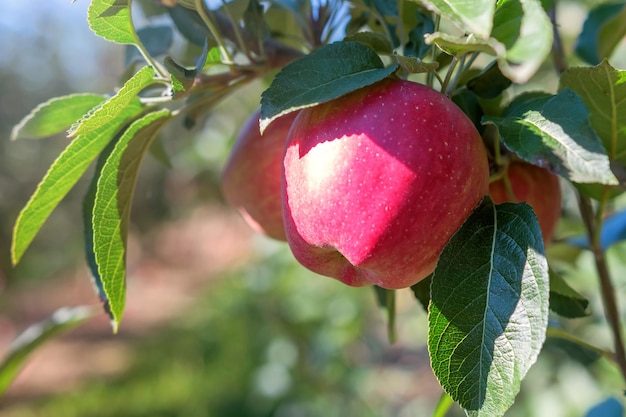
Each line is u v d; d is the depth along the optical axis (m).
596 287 0.71
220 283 2.00
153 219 3.83
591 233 0.42
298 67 0.32
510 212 0.32
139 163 0.38
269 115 0.31
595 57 0.51
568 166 0.29
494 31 0.28
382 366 1.40
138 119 0.37
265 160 0.42
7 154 3.55
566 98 0.30
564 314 0.40
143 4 0.49
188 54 0.52
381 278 0.33
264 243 1.23
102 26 0.35
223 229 3.67
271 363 1.24
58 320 0.53
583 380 0.75
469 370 0.30
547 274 0.30
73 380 2.76
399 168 0.31
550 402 0.77
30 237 0.40
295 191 0.33
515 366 0.30
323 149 0.32
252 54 0.42
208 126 1.28
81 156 0.38
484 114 0.37
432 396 1.36
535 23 0.27
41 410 2.41
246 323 1.36
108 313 0.40
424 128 0.31
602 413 0.52
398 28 0.39
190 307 3.04
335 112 0.32
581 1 0.73
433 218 0.31
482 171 0.32
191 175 1.69
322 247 0.33
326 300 1.16
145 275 4.44
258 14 0.41
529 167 0.38
